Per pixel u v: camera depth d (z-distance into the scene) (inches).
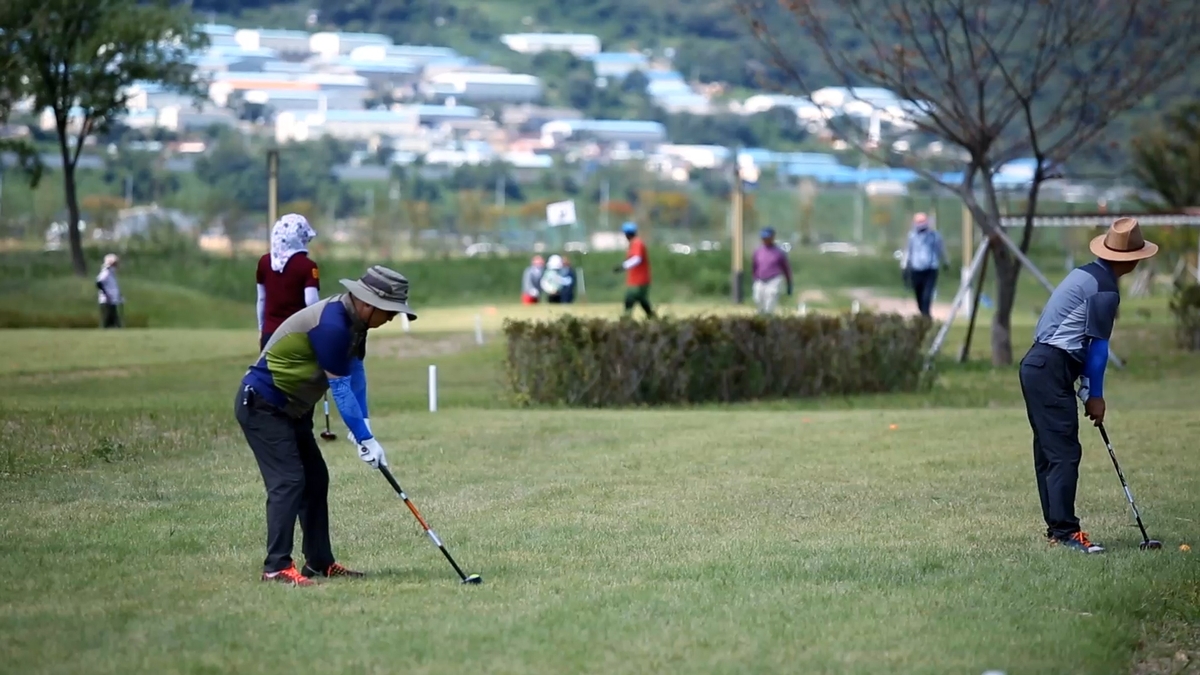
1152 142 5516.7
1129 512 1326.3
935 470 1584.6
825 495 1419.8
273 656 800.9
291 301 1491.1
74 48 5836.6
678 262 6619.1
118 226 6943.9
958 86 3179.1
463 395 2632.9
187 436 1781.5
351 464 1611.7
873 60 4124.0
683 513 1317.7
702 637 851.4
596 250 7032.5
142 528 1200.8
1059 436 1165.7
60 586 973.8
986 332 4018.2
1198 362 3112.7
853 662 804.6
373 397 2581.2
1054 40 3014.3
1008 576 1032.8
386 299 973.8
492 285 6323.8
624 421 2070.6
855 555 1114.1
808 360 2581.2
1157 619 936.9
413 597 951.6
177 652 807.1
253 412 989.2
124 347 3420.3
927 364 2733.8
